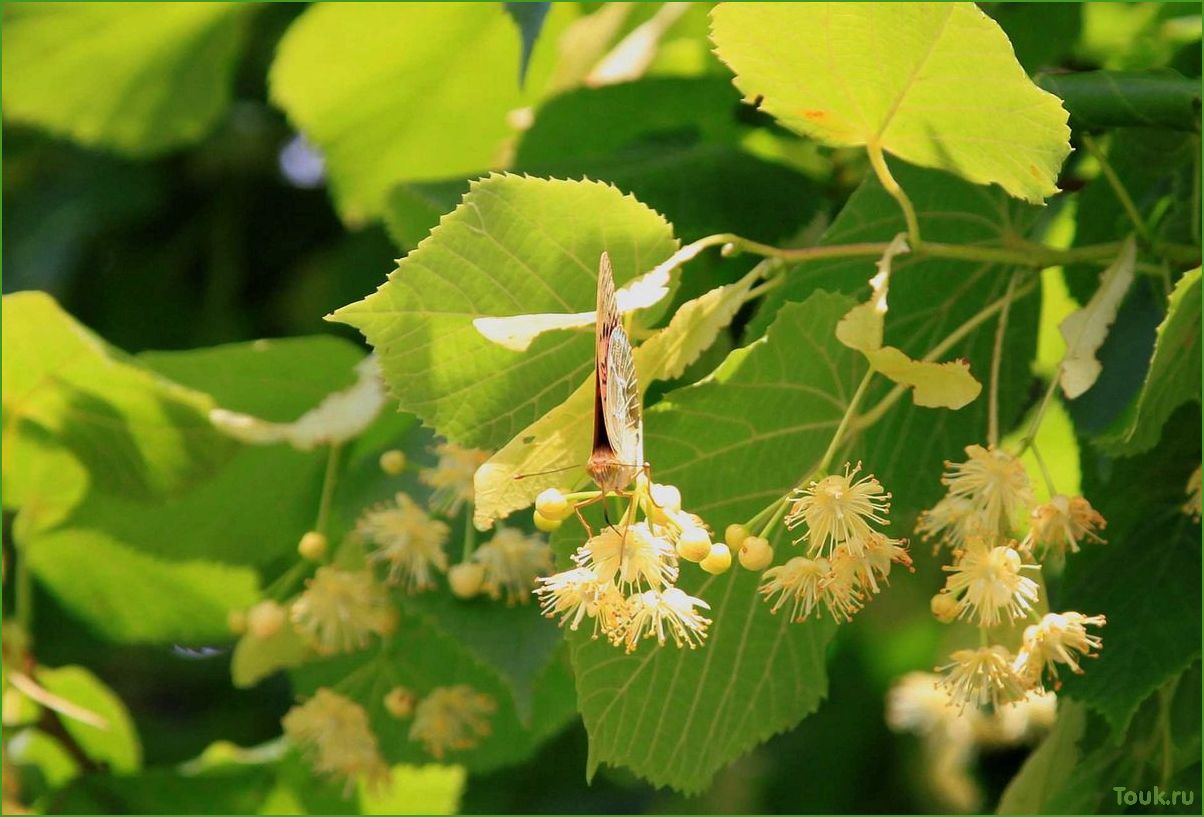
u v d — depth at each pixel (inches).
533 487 26.3
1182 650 28.3
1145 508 29.0
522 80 29.0
